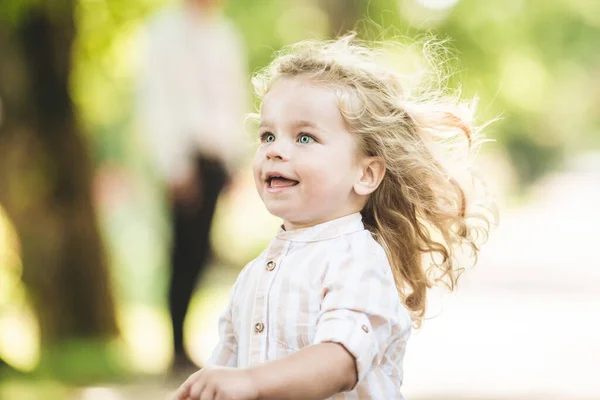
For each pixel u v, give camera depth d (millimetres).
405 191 4145
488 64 22516
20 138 10664
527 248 24375
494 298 16016
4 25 10547
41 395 8484
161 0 12133
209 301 13797
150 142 9836
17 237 10633
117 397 8469
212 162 9375
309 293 3684
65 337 10625
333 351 3367
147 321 12352
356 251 3764
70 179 10797
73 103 10898
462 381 9422
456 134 4383
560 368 10062
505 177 32906
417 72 4625
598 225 30141
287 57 4055
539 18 24469
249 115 4441
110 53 12320
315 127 3809
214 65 9438
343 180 3855
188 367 9406
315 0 17516
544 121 31766
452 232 4445
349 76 3945
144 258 18125
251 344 3725
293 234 3846
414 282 4316
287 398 3229
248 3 20719
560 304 15289
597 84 30203
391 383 3703
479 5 21859
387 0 18938
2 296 10539
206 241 9406
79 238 10781
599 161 48250
